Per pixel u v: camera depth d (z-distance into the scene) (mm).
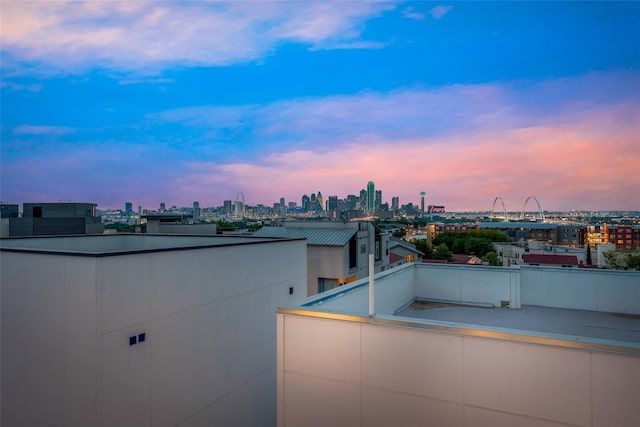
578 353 4156
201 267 9969
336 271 26422
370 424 5238
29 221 40781
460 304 10086
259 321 12109
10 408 8398
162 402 8719
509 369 4461
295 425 5777
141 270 8328
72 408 7555
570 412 4168
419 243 79125
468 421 4656
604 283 9414
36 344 8094
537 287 10000
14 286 8469
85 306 7457
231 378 10875
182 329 9328
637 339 7121
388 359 5145
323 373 5594
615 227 153125
